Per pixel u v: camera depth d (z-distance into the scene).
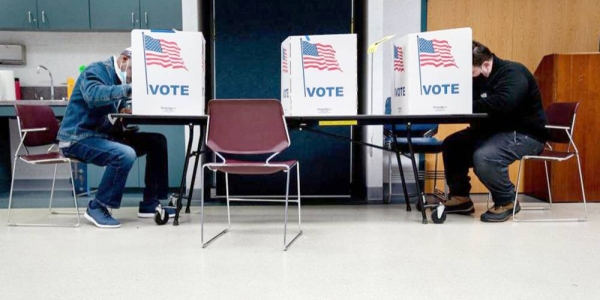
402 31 4.14
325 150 3.80
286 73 2.64
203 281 1.69
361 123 2.64
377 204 3.50
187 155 2.71
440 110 2.53
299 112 2.55
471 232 2.47
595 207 3.30
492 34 4.13
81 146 2.62
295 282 1.68
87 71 2.58
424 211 2.70
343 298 1.52
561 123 2.91
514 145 2.68
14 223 2.75
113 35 4.39
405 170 4.17
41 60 4.34
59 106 3.73
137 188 4.04
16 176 4.35
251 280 1.70
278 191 3.82
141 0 4.01
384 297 1.53
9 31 4.29
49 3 3.97
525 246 2.17
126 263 1.92
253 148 2.21
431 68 2.52
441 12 4.13
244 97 3.73
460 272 1.79
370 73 3.73
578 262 1.91
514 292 1.58
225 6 3.70
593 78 3.48
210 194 3.88
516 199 2.79
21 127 2.70
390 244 2.21
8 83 4.10
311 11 3.72
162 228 2.60
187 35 2.47
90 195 3.95
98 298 1.53
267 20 3.72
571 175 3.52
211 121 2.18
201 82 2.50
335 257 2.00
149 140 2.96
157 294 1.57
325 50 2.52
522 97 2.59
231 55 3.72
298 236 2.39
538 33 4.13
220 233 2.45
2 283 1.68
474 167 2.75
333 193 3.81
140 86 2.44
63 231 2.53
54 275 1.76
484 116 2.38
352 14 3.75
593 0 4.12
